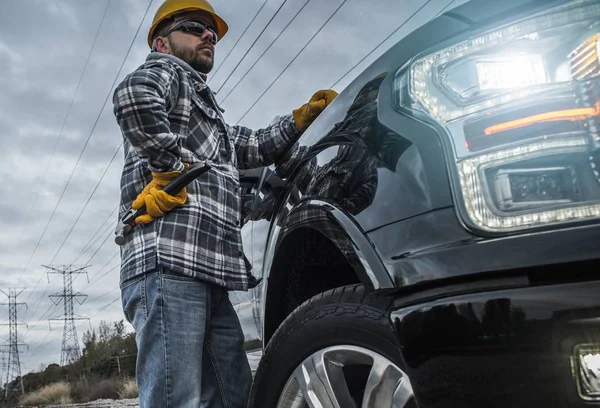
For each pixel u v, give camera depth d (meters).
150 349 1.85
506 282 1.02
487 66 1.19
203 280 1.91
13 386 59.88
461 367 1.04
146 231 1.89
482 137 1.14
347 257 1.31
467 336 1.03
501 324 1.00
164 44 2.24
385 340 1.25
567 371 0.94
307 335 1.43
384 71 1.44
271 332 1.77
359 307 1.32
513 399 0.98
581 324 0.93
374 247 1.25
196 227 1.90
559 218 1.03
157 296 1.85
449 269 1.08
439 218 1.14
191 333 1.87
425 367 1.09
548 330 0.96
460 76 1.22
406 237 1.19
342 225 1.35
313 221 1.47
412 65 1.33
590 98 1.05
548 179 1.06
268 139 2.30
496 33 1.20
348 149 1.45
